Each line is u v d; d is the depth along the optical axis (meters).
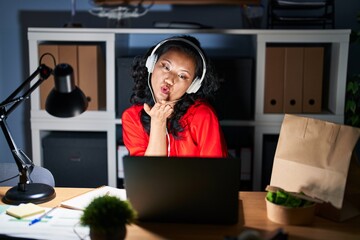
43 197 1.92
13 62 3.30
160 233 1.63
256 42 2.88
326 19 2.93
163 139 2.29
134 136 2.41
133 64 2.53
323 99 3.16
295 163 1.81
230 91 2.92
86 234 1.60
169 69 2.34
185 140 2.37
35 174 2.22
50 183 2.23
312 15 3.19
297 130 1.83
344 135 1.72
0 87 3.32
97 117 2.94
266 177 3.00
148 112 2.29
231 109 2.93
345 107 3.04
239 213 1.80
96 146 2.98
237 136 3.35
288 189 1.82
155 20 3.22
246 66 2.89
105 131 3.17
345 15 3.19
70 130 3.04
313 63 2.91
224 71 2.89
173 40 2.35
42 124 2.96
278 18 2.94
